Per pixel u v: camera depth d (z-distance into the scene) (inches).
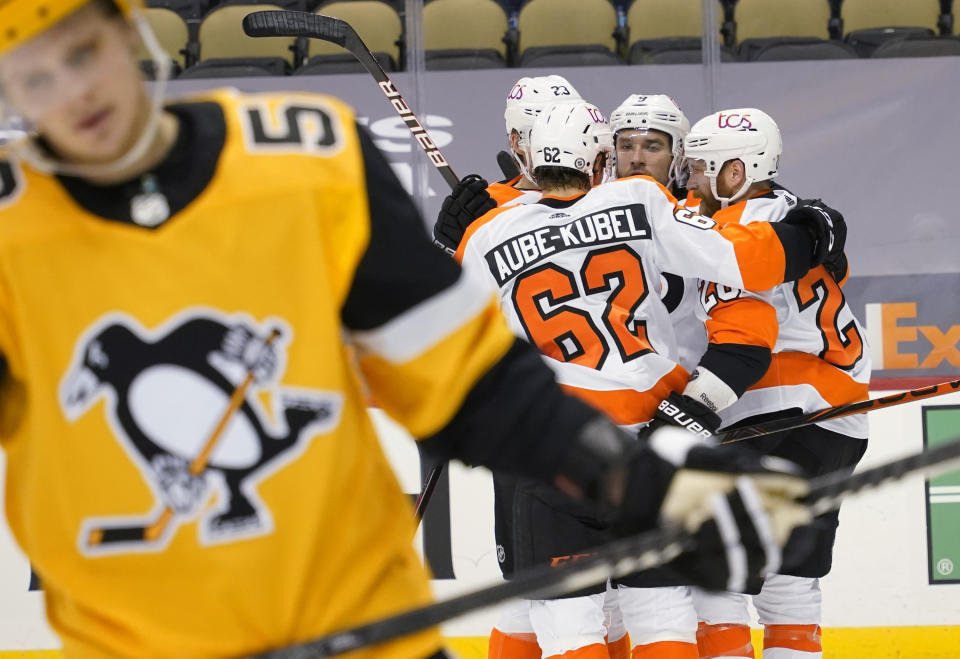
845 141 647.1
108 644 185.2
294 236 179.0
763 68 650.2
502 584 189.3
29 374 175.2
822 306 512.7
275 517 179.8
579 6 679.7
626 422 455.8
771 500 185.8
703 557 183.0
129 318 173.9
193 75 675.4
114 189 175.5
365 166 186.4
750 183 506.9
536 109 565.9
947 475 618.8
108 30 167.2
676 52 656.4
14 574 627.5
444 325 189.8
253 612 181.2
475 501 629.6
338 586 187.0
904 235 644.1
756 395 516.4
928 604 620.4
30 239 172.4
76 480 177.5
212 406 176.1
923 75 642.8
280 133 183.2
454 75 658.2
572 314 460.1
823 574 519.5
